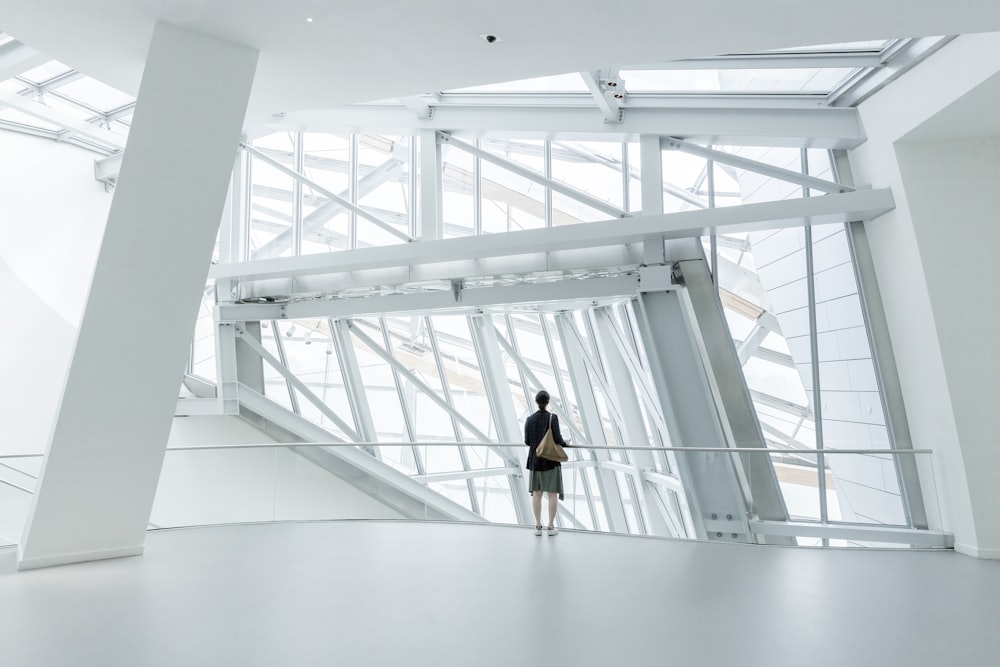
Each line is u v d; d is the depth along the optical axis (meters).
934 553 8.29
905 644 4.70
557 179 13.05
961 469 8.69
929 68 8.95
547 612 5.41
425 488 10.34
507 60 7.64
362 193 15.04
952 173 9.59
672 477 9.68
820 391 11.45
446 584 6.32
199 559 7.39
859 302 11.05
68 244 16.72
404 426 17.11
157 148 7.11
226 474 9.84
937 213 9.55
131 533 7.55
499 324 16.64
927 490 9.38
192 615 5.31
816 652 4.52
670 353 11.80
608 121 12.09
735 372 11.73
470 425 16.59
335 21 6.89
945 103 8.66
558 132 12.47
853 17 6.28
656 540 8.70
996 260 9.20
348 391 17.33
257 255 16.12
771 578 6.70
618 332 14.59
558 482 8.98
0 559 7.39
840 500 10.07
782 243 11.54
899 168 9.86
